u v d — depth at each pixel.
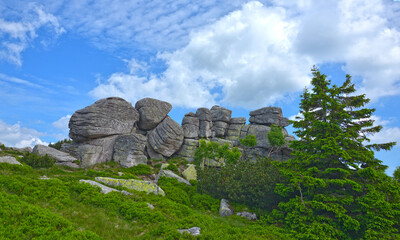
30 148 37.78
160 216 16.05
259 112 61.19
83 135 39.25
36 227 11.09
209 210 24.45
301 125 25.41
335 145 20.33
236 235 14.73
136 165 39.94
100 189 19.25
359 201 18.12
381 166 21.38
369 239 15.80
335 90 24.53
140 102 49.56
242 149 53.53
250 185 25.84
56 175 24.61
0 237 9.73
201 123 56.19
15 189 15.48
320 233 16.50
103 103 41.84
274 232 17.45
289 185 22.28
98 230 12.83
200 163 45.84
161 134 46.62
